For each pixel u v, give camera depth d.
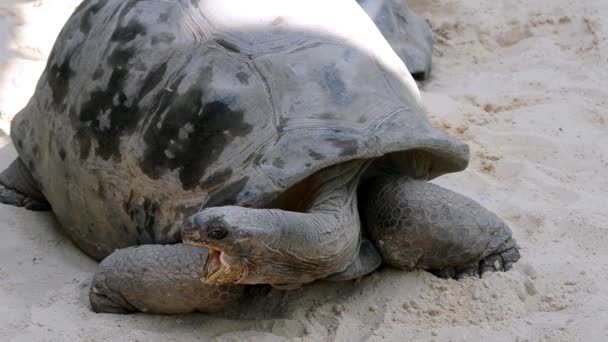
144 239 6.16
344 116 5.92
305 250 5.49
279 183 5.60
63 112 6.76
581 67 10.88
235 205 5.58
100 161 6.36
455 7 12.30
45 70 7.35
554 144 9.04
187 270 5.85
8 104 9.36
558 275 6.55
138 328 6.02
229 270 5.32
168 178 5.96
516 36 11.81
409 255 6.27
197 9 6.39
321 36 6.32
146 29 6.40
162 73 6.18
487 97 10.24
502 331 5.91
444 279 6.47
